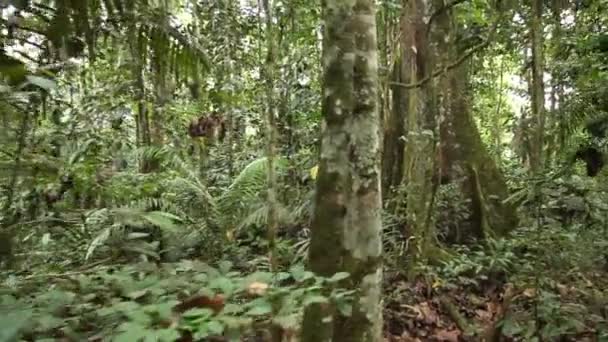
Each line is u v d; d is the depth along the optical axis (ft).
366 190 10.09
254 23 25.89
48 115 19.86
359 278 9.89
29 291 9.00
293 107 25.62
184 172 20.76
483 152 23.17
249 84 26.37
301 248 17.83
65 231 16.28
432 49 21.02
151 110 23.29
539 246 14.46
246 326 6.53
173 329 5.86
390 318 16.15
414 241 18.75
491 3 24.08
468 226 21.93
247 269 17.61
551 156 27.04
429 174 19.62
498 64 45.06
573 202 17.70
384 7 21.15
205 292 7.09
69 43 13.47
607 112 21.21
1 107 11.25
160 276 8.38
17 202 15.31
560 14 27.78
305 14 24.82
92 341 6.79
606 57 18.17
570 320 13.21
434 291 17.69
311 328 9.09
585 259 15.55
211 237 18.99
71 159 18.48
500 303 16.26
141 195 18.71
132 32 14.61
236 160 27.61
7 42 11.84
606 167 22.49
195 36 19.31
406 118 23.91
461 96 23.35
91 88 23.71
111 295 7.92
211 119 24.48
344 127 10.11
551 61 27.94
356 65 10.18
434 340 15.61
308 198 21.40
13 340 5.42
